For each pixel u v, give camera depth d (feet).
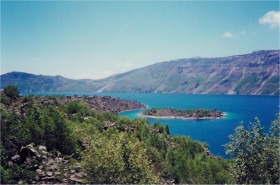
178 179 297.94
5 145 175.83
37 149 192.75
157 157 322.96
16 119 212.64
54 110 281.33
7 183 148.15
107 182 136.67
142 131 422.41
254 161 138.72
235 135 144.25
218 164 316.81
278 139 138.10
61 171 168.96
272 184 134.51
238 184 140.67
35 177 159.02
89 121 389.80
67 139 226.79
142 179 142.61
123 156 143.84
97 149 142.92
